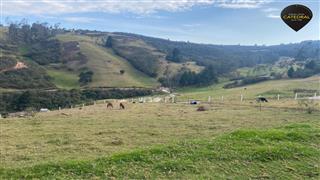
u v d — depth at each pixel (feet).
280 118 113.80
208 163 36.65
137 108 175.83
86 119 124.98
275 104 163.12
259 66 549.54
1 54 416.05
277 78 397.39
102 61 473.26
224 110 147.33
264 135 45.32
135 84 407.03
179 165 35.86
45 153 64.28
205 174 34.14
